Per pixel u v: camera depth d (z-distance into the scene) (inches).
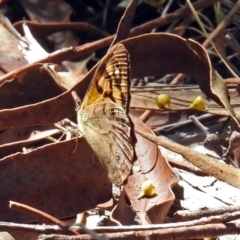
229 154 40.8
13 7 44.4
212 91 40.6
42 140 40.9
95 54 43.9
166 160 39.8
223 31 43.6
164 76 43.6
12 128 40.8
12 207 38.5
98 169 39.4
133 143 39.2
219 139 41.2
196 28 44.6
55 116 40.5
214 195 40.1
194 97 41.7
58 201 39.4
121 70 39.2
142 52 40.9
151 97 41.6
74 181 39.4
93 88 39.4
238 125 40.5
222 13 44.2
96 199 39.5
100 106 39.4
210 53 43.4
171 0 44.1
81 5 45.3
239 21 44.1
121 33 41.6
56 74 41.3
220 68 44.0
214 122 41.8
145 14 45.1
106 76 39.4
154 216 39.3
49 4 44.2
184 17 44.0
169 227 38.3
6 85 41.1
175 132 41.6
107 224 39.5
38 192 39.4
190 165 40.5
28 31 42.7
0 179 39.3
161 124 41.7
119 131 39.1
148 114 41.6
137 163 40.0
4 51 42.2
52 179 39.4
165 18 43.4
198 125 41.4
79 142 39.4
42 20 44.0
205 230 38.3
